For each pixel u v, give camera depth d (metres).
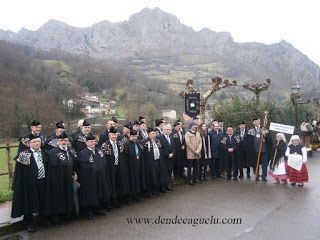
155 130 10.84
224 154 12.89
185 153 12.04
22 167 7.39
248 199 10.17
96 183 8.30
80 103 50.03
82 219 8.34
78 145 9.04
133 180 9.55
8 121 35.03
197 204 9.61
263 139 12.85
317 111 26.28
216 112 18.14
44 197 7.65
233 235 7.36
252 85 18.67
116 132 9.23
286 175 12.30
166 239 7.13
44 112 40.88
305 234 7.40
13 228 7.49
